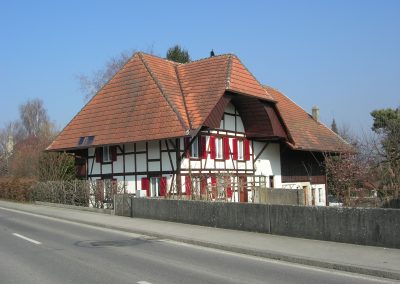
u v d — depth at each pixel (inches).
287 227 581.3
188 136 979.9
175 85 1175.6
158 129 1035.3
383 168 739.4
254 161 1268.5
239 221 647.8
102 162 1193.4
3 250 527.8
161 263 446.3
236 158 1203.9
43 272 403.9
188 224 731.4
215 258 477.4
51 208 1126.4
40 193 1298.0
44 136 2687.0
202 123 1010.7
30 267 426.6
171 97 1095.6
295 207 572.4
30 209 1111.6
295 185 1423.5
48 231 711.1
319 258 439.5
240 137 1228.5
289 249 492.7
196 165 1080.8
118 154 1155.3
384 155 747.4
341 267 411.8
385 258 430.9
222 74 1125.7
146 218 826.2
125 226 728.3
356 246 497.7
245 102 1181.7
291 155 1423.5
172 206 767.7
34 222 848.9
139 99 1141.1
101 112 1203.9
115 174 1160.2
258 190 1071.6
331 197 1577.3
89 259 468.1
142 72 1193.4
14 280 373.1
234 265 437.1
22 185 1412.4
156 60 1254.9
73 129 1236.5
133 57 1256.8
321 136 1526.8
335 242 526.0
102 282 363.3
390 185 727.7
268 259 471.5
